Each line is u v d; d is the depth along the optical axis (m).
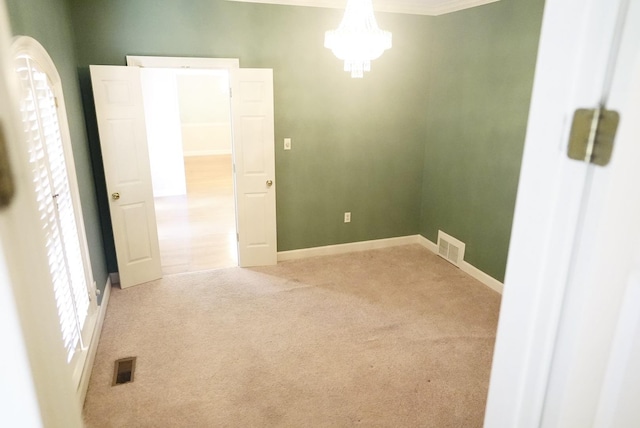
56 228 2.24
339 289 3.79
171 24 3.55
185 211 6.23
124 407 2.36
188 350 2.88
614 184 0.65
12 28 1.82
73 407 0.60
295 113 4.09
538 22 3.10
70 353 2.28
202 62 3.68
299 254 4.52
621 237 0.69
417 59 4.34
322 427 2.23
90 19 3.35
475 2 3.66
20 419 0.51
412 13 4.18
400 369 2.70
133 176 3.61
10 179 0.47
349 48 2.53
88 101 3.47
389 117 4.43
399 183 4.70
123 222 3.63
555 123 0.71
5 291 0.47
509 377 0.88
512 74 3.38
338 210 4.55
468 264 4.12
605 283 0.71
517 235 0.82
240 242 4.18
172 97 6.80
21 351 0.49
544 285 0.77
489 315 3.37
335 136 4.30
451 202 4.31
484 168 3.80
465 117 3.98
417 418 2.30
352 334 3.09
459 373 2.67
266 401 2.41
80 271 2.72
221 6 3.63
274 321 3.26
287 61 3.93
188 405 2.38
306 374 2.65
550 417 0.80
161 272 3.98
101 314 3.18
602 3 0.62
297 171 4.27
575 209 0.70
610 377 0.78
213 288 3.79
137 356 2.81
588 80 0.65
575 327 0.73
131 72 3.42
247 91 3.80
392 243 4.89
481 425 2.26
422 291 3.76
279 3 3.76
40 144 2.08
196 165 9.66
